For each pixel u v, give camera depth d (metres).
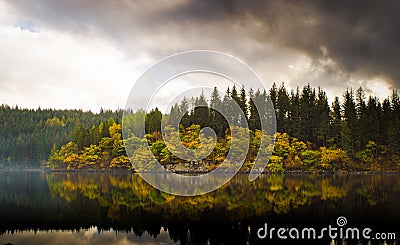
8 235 12.22
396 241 11.47
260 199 18.00
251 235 12.05
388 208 15.91
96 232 12.58
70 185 25.22
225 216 14.39
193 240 11.73
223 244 11.11
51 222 13.88
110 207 16.52
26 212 15.62
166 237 11.91
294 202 17.30
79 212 15.49
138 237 11.91
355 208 15.88
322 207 16.11
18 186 25.03
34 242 11.45
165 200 17.72
